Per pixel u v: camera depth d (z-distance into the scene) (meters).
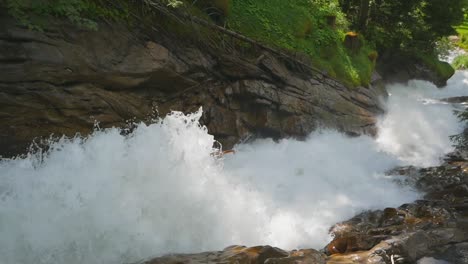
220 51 9.57
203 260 5.27
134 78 7.86
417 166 10.17
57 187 5.72
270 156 9.40
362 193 8.30
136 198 5.95
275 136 10.20
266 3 12.00
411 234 6.04
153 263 5.17
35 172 6.01
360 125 12.14
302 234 6.60
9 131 6.49
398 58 19.25
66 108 7.05
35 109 6.70
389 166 10.20
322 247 6.38
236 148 9.48
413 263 5.62
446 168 9.67
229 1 10.33
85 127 7.34
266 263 5.21
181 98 8.90
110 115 7.65
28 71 6.52
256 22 11.17
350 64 13.38
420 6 18.73
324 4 14.96
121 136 6.78
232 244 6.18
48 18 6.69
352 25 16.98
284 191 7.85
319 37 12.84
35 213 5.36
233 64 9.68
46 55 6.64
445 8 18.84
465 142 12.25
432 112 14.64
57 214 5.41
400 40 18.28
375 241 6.13
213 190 6.79
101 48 7.36
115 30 7.62
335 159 9.88
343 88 12.38
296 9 12.72
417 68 19.88
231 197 6.93
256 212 6.84
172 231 5.97
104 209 5.64
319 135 10.93
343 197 8.03
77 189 5.72
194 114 8.91
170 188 6.33
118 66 7.58
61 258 5.22
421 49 19.44
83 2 7.16
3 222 5.19
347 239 6.16
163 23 8.52
